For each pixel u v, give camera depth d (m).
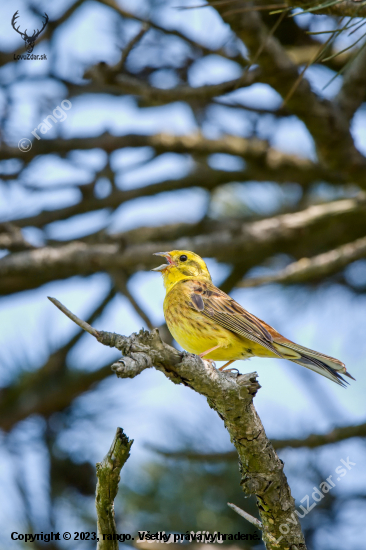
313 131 10.31
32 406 11.49
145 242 14.70
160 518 9.13
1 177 12.26
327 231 14.52
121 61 9.71
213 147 13.46
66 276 14.62
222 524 9.02
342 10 6.93
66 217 13.66
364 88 10.55
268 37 8.33
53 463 9.91
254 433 6.05
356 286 13.84
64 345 12.41
